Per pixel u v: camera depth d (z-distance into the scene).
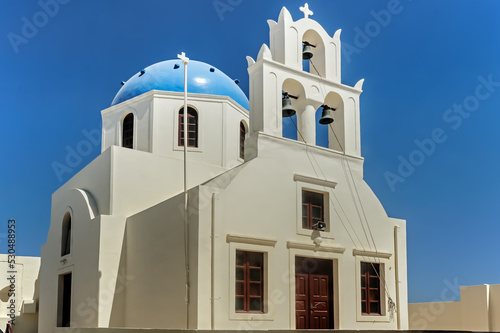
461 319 21.55
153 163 19.94
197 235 14.73
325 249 17.33
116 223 18.09
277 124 17.36
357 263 18.17
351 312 17.55
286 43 18.28
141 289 17.00
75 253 19.75
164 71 24.14
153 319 16.16
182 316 14.85
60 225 22.12
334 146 19.50
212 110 23.23
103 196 19.12
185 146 16.77
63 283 21.47
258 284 15.78
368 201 19.12
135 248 17.62
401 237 19.81
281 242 16.41
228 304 14.81
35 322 27.77
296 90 18.70
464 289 21.56
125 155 19.28
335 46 19.83
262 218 16.14
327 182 18.06
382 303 18.69
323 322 17.11
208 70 24.69
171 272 15.66
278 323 15.71
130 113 23.75
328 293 17.50
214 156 22.84
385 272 18.92
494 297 20.48
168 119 22.81
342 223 18.12
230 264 15.06
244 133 24.73
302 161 17.62
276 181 16.77
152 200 19.58
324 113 18.86
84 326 18.05
